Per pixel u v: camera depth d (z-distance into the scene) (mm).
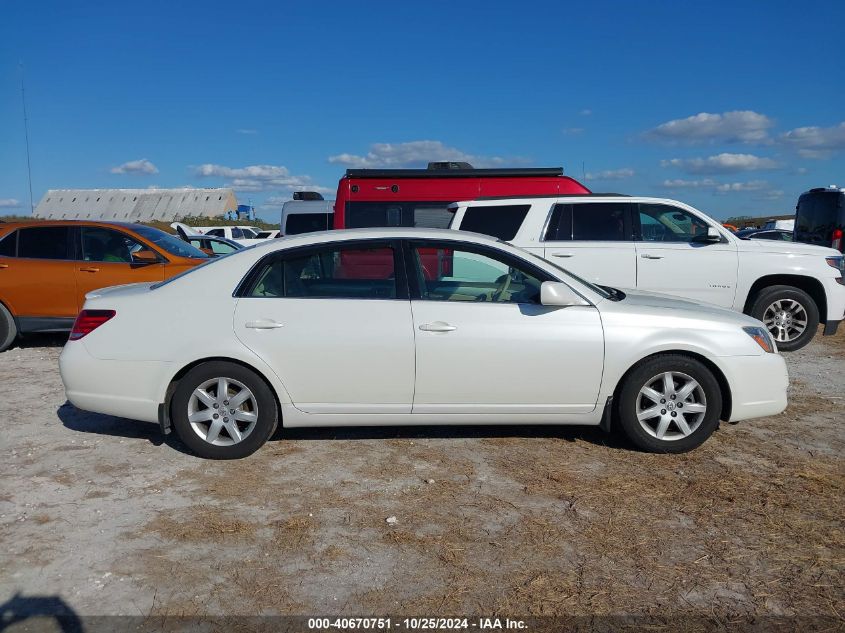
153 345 4957
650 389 5090
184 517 4129
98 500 4363
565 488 4531
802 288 9031
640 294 5875
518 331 4977
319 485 4598
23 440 5477
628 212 8688
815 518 4109
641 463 4973
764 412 5203
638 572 3520
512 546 3781
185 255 9484
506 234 8742
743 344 5102
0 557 3662
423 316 4973
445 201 9945
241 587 3389
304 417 5027
